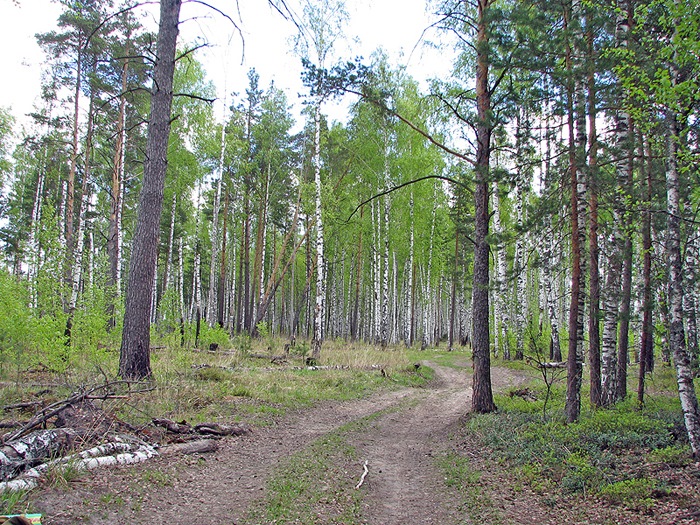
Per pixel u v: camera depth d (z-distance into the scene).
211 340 19.58
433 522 5.52
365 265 43.41
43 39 19.53
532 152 10.88
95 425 6.61
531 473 6.70
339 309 44.56
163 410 8.89
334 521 5.25
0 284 11.41
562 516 5.37
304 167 28.84
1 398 7.97
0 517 3.86
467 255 29.81
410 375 19.05
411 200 29.77
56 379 9.71
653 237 11.77
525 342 23.88
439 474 7.39
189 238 39.62
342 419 11.08
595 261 10.06
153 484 5.60
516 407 11.45
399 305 45.09
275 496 5.76
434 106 16.20
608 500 5.57
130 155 25.38
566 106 8.91
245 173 28.28
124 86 20.25
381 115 11.75
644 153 11.08
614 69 7.52
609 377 10.74
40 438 5.67
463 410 12.79
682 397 6.75
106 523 4.49
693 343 12.21
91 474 5.49
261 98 29.58
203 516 5.01
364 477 6.95
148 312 10.58
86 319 11.47
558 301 29.73
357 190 30.42
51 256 13.37
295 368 17.31
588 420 8.74
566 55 8.94
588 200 10.07
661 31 8.42
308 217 30.06
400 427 10.89
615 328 10.84
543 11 9.37
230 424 8.75
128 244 41.81
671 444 7.38
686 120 7.31
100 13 19.78
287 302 53.12
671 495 5.43
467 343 40.97
